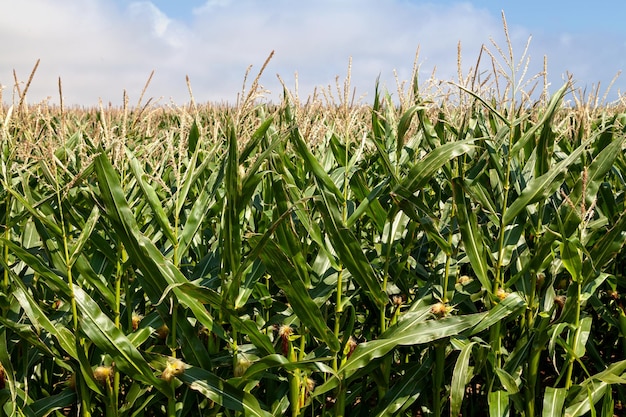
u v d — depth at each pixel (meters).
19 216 2.84
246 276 2.76
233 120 2.37
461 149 2.72
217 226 3.56
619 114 4.94
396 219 3.33
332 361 2.94
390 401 3.01
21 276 3.21
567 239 2.79
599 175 2.94
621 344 4.28
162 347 3.00
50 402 2.72
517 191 3.50
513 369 3.09
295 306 2.60
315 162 2.85
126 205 2.40
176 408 2.86
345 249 2.68
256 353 2.90
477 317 2.73
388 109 4.02
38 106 2.89
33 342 2.50
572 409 2.88
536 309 3.17
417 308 3.13
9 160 3.06
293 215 3.40
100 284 2.68
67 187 2.49
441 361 3.05
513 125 3.06
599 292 4.24
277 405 2.92
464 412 3.83
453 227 3.38
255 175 2.37
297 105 3.24
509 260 3.17
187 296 2.56
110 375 2.66
